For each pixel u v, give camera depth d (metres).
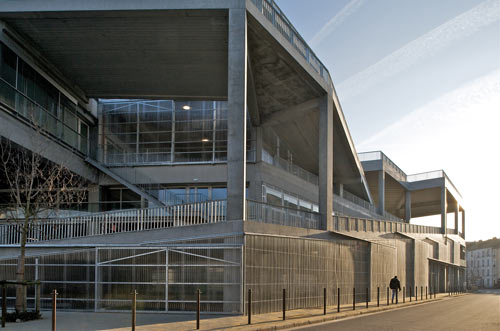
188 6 18.97
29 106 23.03
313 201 38.31
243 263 17.00
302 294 20.55
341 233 25.27
